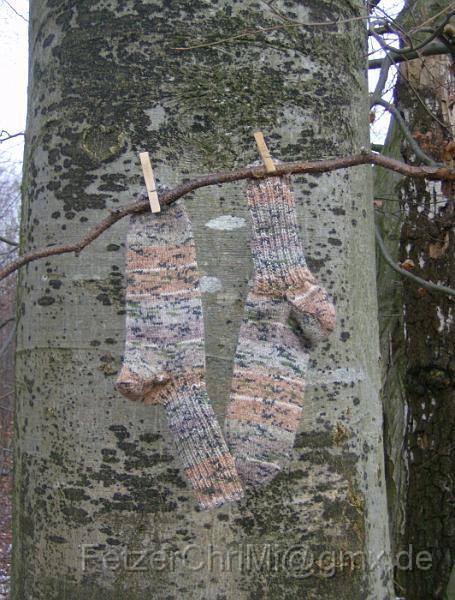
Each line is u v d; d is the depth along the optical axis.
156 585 1.05
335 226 1.13
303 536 1.08
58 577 1.09
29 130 1.22
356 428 1.14
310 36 1.14
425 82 2.55
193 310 1.00
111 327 1.08
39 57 1.19
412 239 2.53
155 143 1.08
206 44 1.08
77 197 1.10
